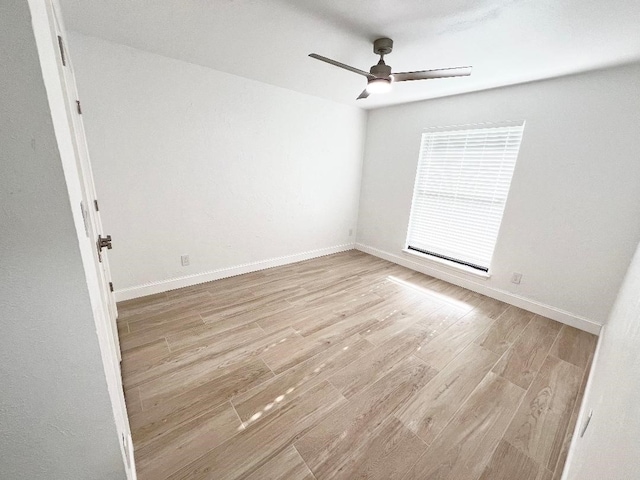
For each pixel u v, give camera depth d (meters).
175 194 2.54
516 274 2.66
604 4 1.28
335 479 1.12
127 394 1.48
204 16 1.59
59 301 0.48
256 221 3.18
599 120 2.08
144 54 2.12
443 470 1.17
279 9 1.50
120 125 2.15
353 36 1.75
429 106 3.14
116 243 2.31
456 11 1.43
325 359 1.83
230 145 2.76
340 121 3.59
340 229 4.15
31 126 0.38
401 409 1.47
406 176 3.52
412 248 3.64
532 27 1.53
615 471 0.55
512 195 2.60
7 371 0.47
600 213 2.16
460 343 2.06
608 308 2.19
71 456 0.58
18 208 0.41
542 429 1.38
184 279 2.77
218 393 1.51
